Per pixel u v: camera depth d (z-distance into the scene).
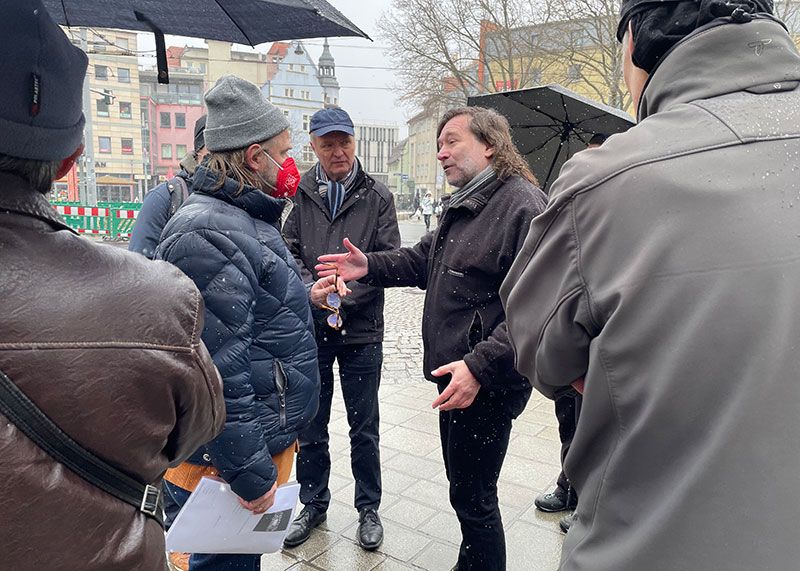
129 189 45.22
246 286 1.72
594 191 1.02
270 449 1.86
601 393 1.01
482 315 2.17
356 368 2.96
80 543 0.82
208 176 1.84
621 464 0.98
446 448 2.28
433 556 2.73
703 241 0.90
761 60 1.00
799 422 0.81
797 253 0.86
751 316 0.85
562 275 1.08
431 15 23.72
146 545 0.91
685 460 0.90
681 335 0.89
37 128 0.83
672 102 1.06
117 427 0.86
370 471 2.95
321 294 2.57
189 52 50.88
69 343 0.82
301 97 51.22
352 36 1.45
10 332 0.78
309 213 3.08
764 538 0.81
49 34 0.83
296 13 1.41
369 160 97.56
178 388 0.94
